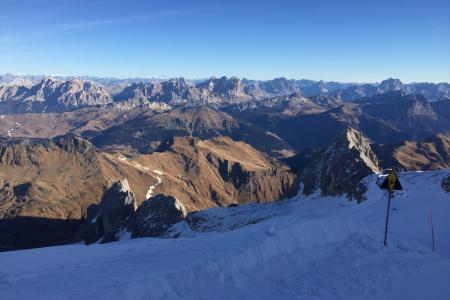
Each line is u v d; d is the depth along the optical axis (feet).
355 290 55.06
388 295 54.70
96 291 49.19
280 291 53.83
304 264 63.93
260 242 64.75
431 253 77.77
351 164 315.58
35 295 52.95
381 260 68.23
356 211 200.85
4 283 65.46
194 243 77.87
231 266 57.16
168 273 53.06
